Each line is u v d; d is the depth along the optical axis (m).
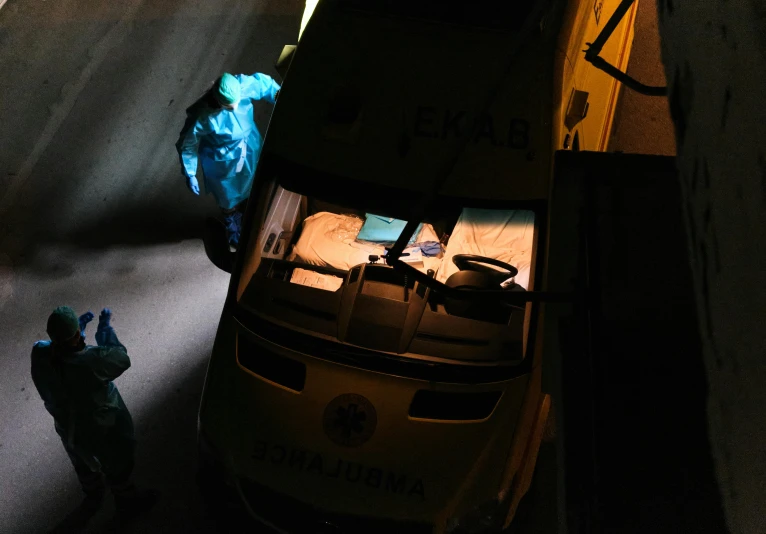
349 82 3.97
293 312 3.96
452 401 3.73
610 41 5.04
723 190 0.62
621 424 1.36
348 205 3.97
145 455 4.85
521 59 3.88
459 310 3.96
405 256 4.23
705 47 0.66
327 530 3.67
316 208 4.64
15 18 7.65
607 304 1.56
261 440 3.74
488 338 3.87
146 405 5.11
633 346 1.49
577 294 1.61
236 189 5.50
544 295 1.65
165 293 5.72
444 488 3.61
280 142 4.01
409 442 3.67
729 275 0.61
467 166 3.81
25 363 5.34
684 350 1.45
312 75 4.04
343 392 3.75
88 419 3.83
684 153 0.72
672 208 1.71
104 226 6.13
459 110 3.86
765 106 0.54
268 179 4.03
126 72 7.16
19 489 4.69
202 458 3.89
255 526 3.97
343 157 3.92
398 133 3.88
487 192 3.80
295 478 3.67
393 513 3.60
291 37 7.35
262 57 7.19
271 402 3.80
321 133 3.95
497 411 3.71
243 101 5.20
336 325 3.90
